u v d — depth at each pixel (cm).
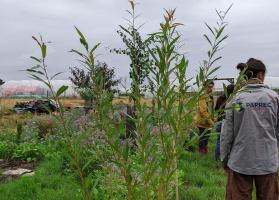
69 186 696
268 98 477
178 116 222
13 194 688
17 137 1266
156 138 236
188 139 237
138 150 231
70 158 232
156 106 223
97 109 228
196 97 216
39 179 775
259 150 476
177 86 222
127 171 226
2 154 1108
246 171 478
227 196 505
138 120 229
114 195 425
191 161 952
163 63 215
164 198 225
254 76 481
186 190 733
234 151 488
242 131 479
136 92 228
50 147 1106
